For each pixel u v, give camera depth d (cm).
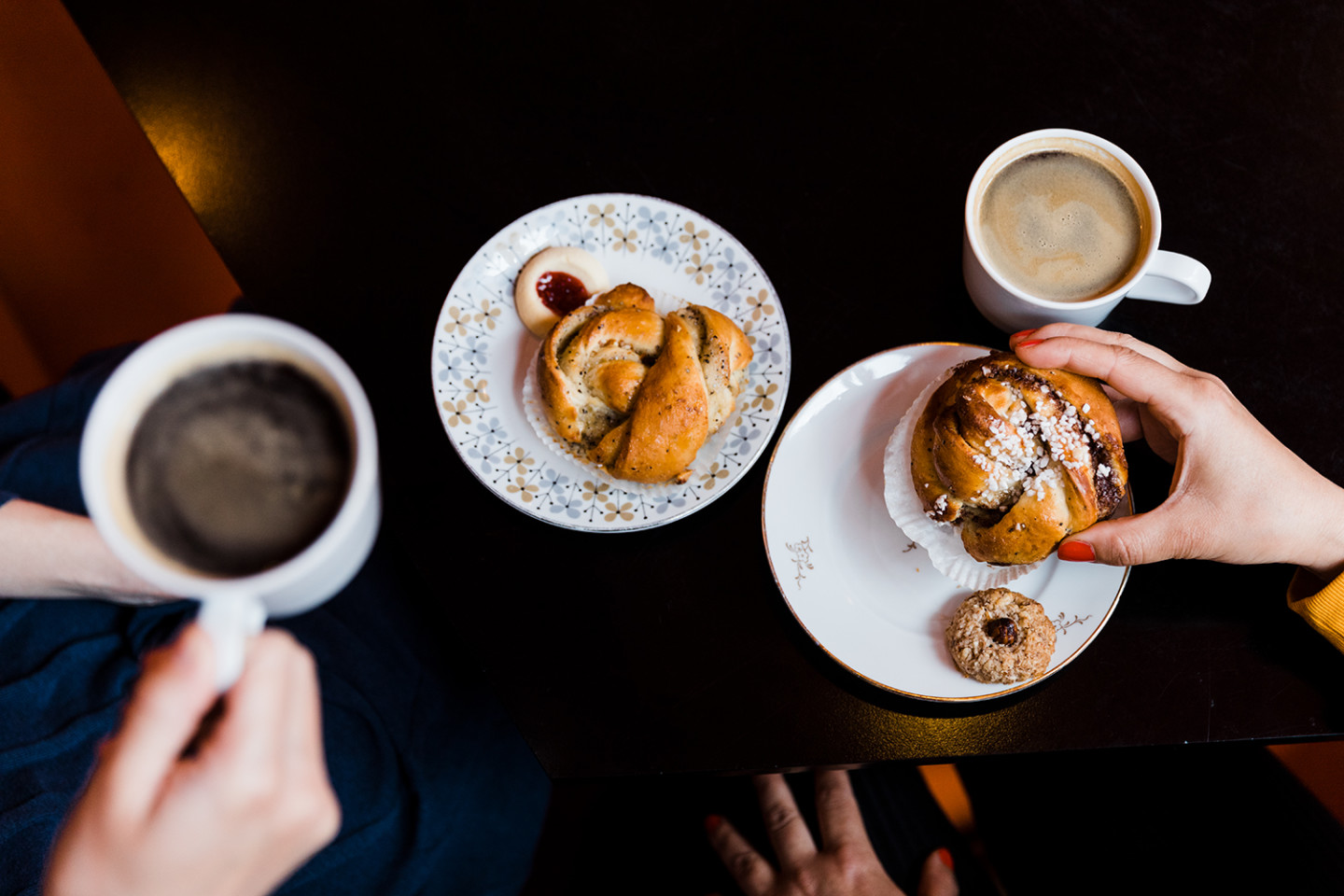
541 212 59
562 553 57
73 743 56
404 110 62
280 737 37
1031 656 52
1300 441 56
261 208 61
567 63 62
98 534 52
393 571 66
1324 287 57
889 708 55
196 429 38
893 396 57
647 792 72
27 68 88
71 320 88
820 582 56
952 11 61
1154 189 57
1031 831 66
